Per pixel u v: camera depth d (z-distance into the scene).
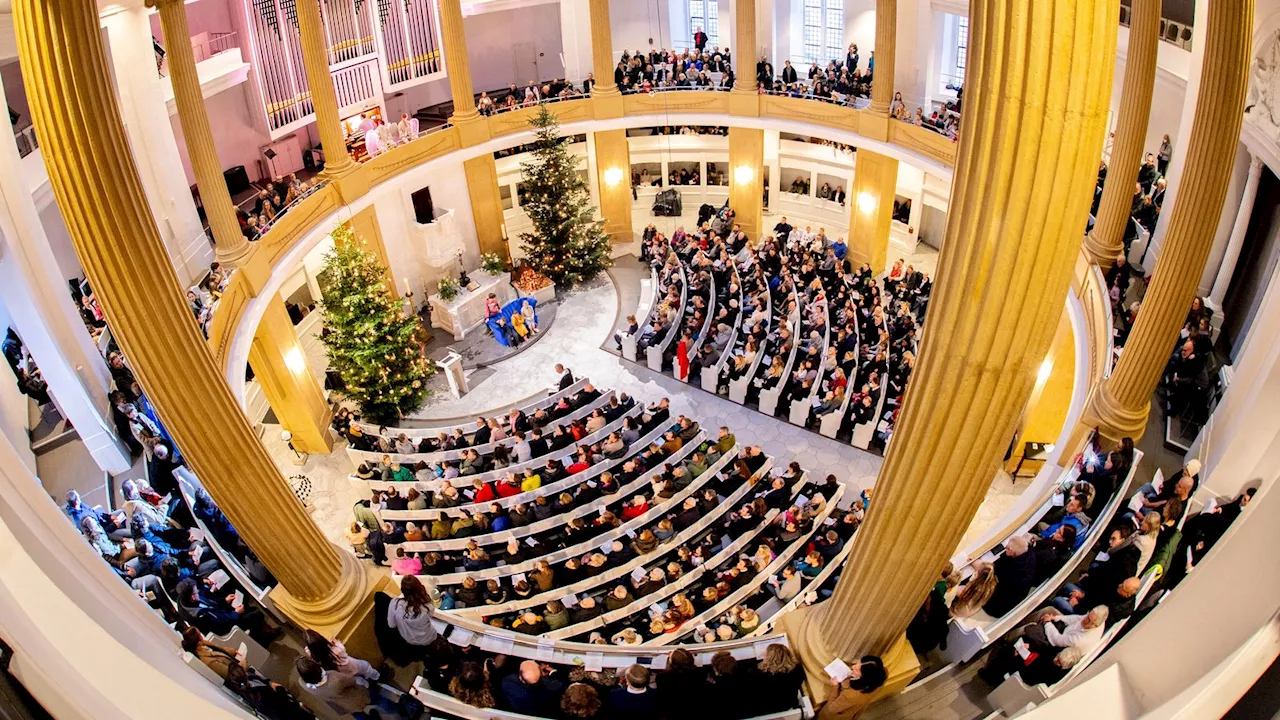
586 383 16.53
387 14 22.22
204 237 17.81
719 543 11.69
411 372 17.59
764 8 24.44
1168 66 15.04
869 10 22.81
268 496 7.57
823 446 15.98
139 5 15.47
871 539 5.96
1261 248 13.08
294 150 23.25
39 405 13.25
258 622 8.66
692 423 14.57
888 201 21.00
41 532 5.79
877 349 16.39
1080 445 10.47
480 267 22.47
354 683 7.05
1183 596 3.43
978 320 4.50
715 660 6.94
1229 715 2.80
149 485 11.54
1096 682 3.46
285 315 16.86
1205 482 9.19
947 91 21.89
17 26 5.38
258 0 19.70
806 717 6.84
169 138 16.61
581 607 10.46
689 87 22.86
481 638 8.35
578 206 21.62
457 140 21.14
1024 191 4.01
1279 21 10.95
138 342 6.46
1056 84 3.71
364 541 13.23
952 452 5.11
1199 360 11.02
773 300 19.45
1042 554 8.05
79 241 6.06
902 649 6.96
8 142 11.31
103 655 3.49
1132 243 14.59
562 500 12.52
